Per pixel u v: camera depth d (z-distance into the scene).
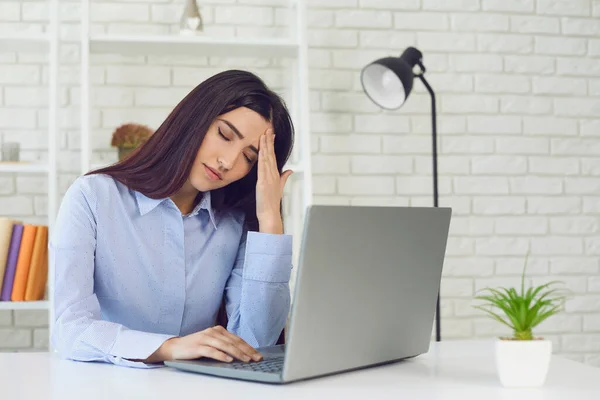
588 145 3.79
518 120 3.72
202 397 1.13
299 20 3.07
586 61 3.80
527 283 3.70
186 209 1.96
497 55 3.71
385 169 3.58
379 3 3.61
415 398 1.14
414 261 1.47
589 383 1.28
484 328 3.64
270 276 1.79
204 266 1.92
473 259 3.66
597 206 3.79
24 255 2.90
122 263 1.80
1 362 1.50
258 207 1.89
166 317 1.87
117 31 3.36
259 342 1.80
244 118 1.84
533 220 3.72
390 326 1.44
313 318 1.25
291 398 1.13
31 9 3.34
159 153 1.82
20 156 3.31
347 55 3.56
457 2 3.68
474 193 3.67
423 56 3.64
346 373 1.37
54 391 1.17
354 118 3.56
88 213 1.74
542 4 3.77
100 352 1.48
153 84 3.38
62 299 1.64
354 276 1.32
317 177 3.52
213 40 2.99
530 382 1.23
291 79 3.50
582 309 3.74
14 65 3.32
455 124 3.66
